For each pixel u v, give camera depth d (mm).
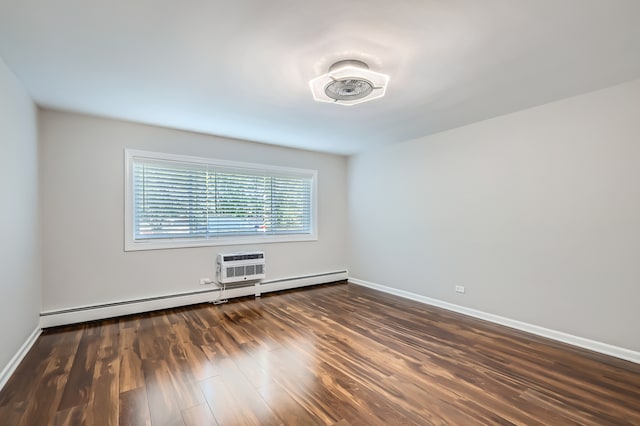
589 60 2229
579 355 2646
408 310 3922
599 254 2748
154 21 1771
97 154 3492
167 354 2619
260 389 2098
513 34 1898
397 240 4707
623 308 2609
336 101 2650
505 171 3416
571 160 2918
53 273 3238
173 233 4020
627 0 1583
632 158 2576
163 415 1816
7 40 1954
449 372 2340
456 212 3904
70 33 1888
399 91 2768
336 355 2623
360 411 1865
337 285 5352
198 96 2883
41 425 1727
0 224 2145
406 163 4582
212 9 1661
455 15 1711
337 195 5625
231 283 4398
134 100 2982
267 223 4859
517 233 3309
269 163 4816
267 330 3197
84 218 3412
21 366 2393
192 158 4113
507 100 2990
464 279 3803
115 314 3543
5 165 2242
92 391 2059
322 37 1935
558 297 2992
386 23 1788
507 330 3236
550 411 1872
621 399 1997
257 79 2525
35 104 3037
